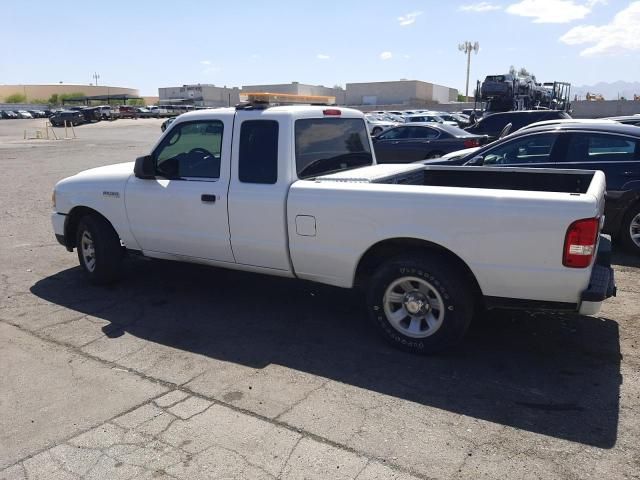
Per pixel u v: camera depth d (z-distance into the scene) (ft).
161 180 17.43
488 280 12.83
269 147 15.30
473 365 13.57
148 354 14.42
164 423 11.25
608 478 9.42
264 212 15.29
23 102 435.53
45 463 10.06
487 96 85.97
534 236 12.15
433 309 13.84
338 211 14.14
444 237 12.96
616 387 12.41
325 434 10.77
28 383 12.94
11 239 27.04
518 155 24.93
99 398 12.25
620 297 17.97
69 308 17.71
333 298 18.42
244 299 18.42
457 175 18.28
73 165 62.69
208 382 12.91
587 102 153.58
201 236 16.74
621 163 22.67
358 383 12.78
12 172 55.72
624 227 22.91
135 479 9.59
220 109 16.46
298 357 14.17
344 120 17.75
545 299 12.53
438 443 10.44
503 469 9.68
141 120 216.95
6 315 17.13
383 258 14.80
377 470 9.70
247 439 10.66
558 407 11.64
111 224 19.02
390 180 16.58
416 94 265.34
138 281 20.31
